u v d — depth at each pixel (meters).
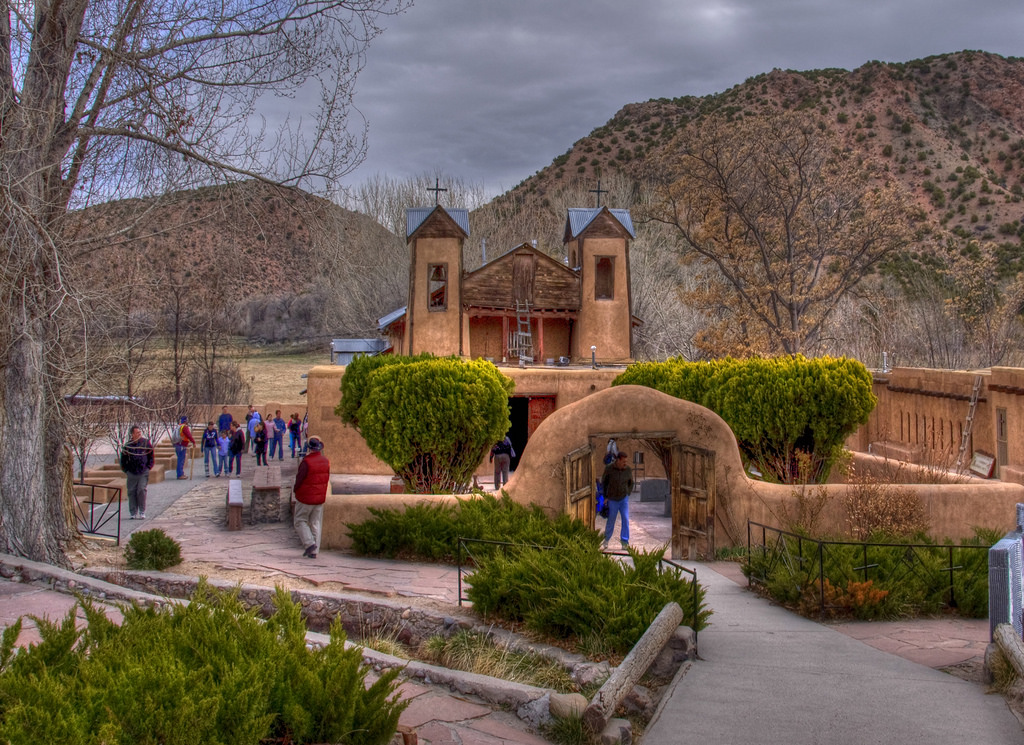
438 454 17.03
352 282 52.06
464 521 13.31
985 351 41.09
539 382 26.20
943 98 135.38
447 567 12.74
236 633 5.96
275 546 14.36
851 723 6.41
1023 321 42.12
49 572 10.94
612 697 6.69
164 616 6.34
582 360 31.19
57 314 11.52
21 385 11.74
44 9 11.87
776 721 6.48
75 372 11.95
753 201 43.03
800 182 42.22
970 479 16.66
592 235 31.52
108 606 9.76
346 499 14.62
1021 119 126.94
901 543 11.82
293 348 72.94
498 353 32.72
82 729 4.48
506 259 31.12
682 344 50.22
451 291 30.00
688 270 60.78
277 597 6.87
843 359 17.78
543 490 15.17
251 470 28.41
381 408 16.88
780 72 150.62
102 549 13.07
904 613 10.32
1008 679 7.12
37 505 11.81
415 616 9.79
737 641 9.13
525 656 8.41
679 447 15.33
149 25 12.56
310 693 5.38
